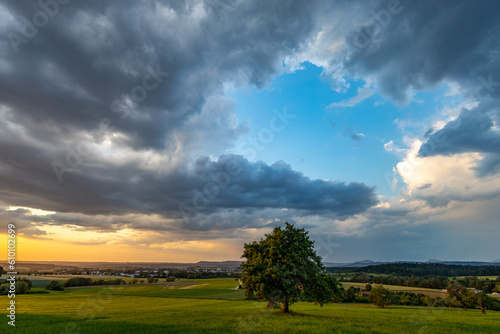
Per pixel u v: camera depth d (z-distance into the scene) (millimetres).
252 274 33219
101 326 26984
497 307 58531
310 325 27375
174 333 23438
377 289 70000
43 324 28547
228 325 27094
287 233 35625
